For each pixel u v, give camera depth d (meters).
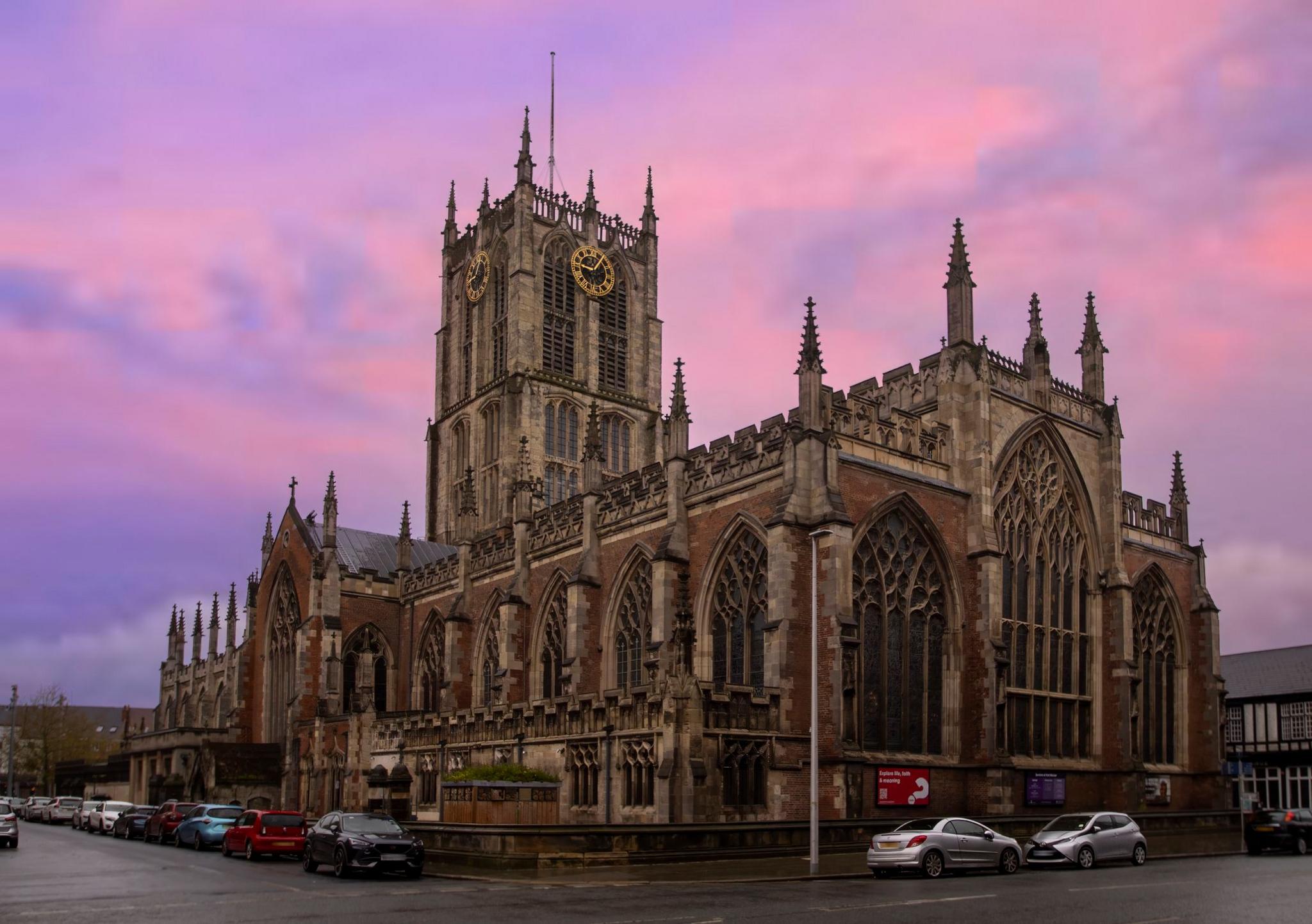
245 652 103.56
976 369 63.31
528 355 115.00
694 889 35.66
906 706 57.47
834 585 53.38
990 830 42.62
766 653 53.62
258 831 51.59
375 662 94.31
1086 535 70.00
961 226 65.38
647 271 126.88
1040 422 67.44
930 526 59.75
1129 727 67.44
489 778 54.25
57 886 38.28
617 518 71.00
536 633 78.50
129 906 31.80
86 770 130.00
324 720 83.38
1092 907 30.17
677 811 47.44
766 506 58.06
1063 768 63.78
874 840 40.94
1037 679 64.94
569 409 117.00
